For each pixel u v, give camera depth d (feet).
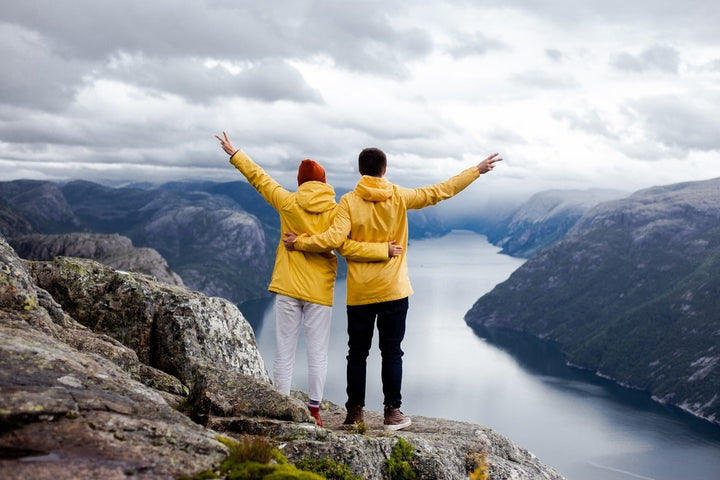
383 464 21.29
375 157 24.94
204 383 23.43
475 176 26.48
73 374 18.10
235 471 14.96
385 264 25.18
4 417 14.03
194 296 36.11
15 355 18.11
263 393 22.91
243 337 37.22
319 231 25.71
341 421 29.19
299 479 14.93
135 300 34.47
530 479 24.72
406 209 25.77
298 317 26.73
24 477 12.05
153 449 14.76
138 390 19.07
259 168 27.20
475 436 26.96
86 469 12.96
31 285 25.98
